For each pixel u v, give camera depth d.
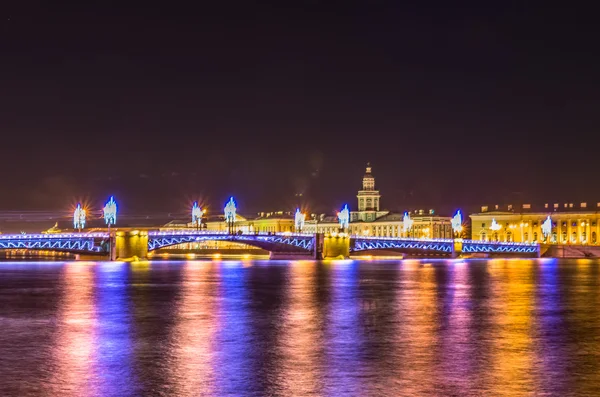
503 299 95.06
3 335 62.81
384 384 44.62
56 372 47.78
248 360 51.50
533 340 59.91
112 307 84.75
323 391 43.12
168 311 80.50
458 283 126.94
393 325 68.88
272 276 147.75
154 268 186.62
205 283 125.19
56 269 180.50
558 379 45.75
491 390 43.19
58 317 75.38
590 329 66.25
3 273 159.62
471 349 55.78
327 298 96.44
